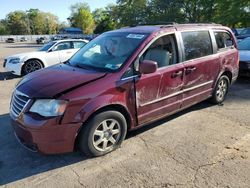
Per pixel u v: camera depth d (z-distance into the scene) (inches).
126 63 165.6
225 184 135.8
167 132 193.0
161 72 179.2
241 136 187.0
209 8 1771.7
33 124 141.3
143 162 155.6
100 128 157.2
